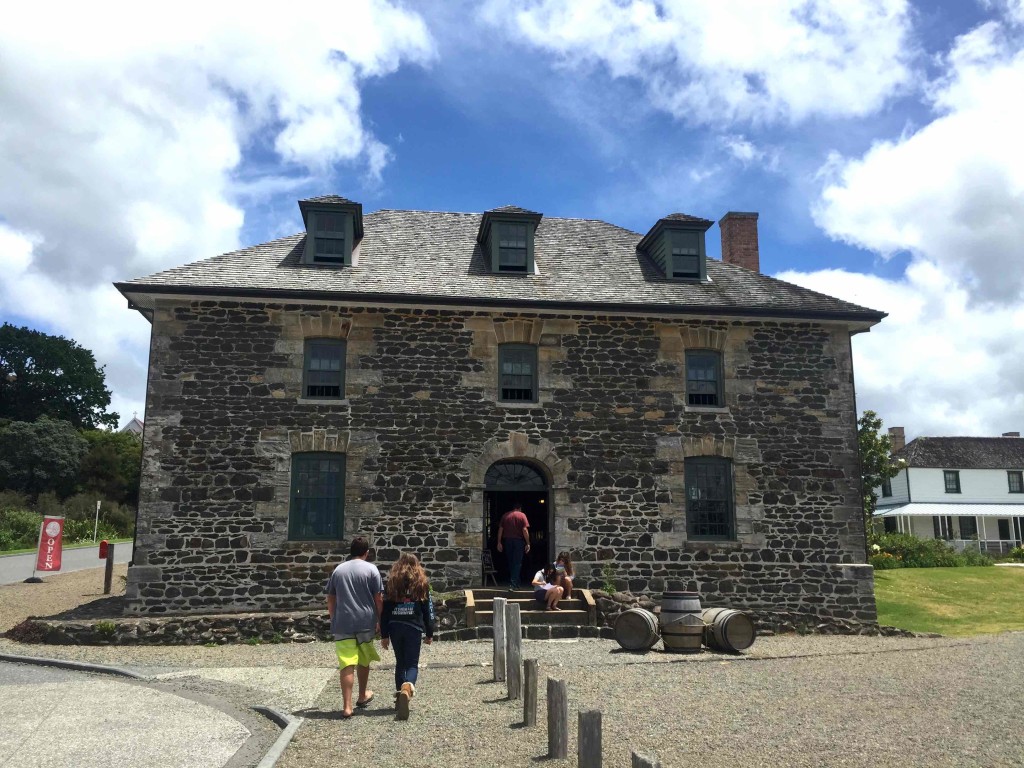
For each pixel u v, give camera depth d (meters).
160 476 14.01
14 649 11.75
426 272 16.08
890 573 23.42
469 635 12.95
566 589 14.00
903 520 42.84
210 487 14.10
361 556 8.16
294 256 16.16
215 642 12.57
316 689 8.97
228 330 14.66
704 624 12.20
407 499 14.59
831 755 6.38
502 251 16.67
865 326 16.38
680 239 17.25
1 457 44.38
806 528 15.46
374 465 14.60
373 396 14.83
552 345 15.54
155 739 6.80
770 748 6.56
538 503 16.84
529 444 15.08
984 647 12.51
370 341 15.03
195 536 13.91
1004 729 7.20
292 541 14.18
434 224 18.55
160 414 14.20
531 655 11.38
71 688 8.88
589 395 15.44
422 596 8.05
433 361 15.13
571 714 7.72
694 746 6.61
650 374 15.67
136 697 8.41
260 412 14.48
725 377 15.86
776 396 15.91
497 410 15.12
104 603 15.34
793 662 10.88
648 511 15.16
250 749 6.59
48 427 46.28
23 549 30.53
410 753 6.43
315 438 14.53
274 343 14.76
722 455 15.55
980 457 44.03
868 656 11.48
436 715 7.66
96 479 46.81
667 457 15.39
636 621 11.86
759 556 15.24
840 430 15.92
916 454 43.72
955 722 7.45
